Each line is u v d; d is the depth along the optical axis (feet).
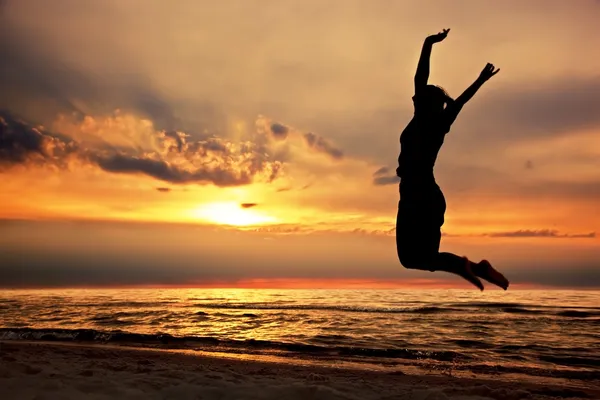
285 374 24.62
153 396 14.75
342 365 31.24
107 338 42.52
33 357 24.90
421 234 11.09
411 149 11.37
